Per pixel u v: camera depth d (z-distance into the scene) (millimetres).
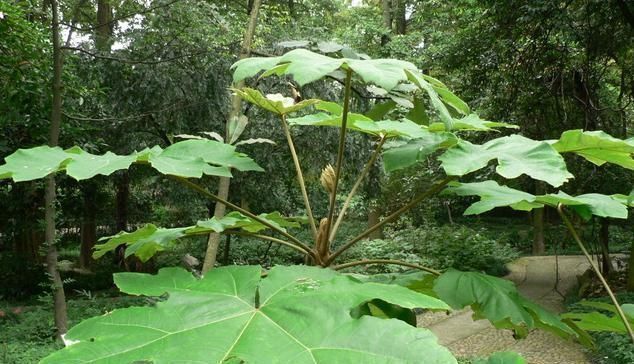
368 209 16328
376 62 1391
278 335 892
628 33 10125
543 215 19328
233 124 2342
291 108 1933
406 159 1725
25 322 7465
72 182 11719
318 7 16344
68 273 12914
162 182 11383
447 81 13141
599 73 11414
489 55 10836
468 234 15539
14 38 5898
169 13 8227
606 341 7156
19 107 6152
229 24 8875
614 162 1701
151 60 8711
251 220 1951
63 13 8117
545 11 9289
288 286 1142
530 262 16359
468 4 11688
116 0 8641
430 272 1767
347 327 879
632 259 10758
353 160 9898
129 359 833
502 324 1881
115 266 13695
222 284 1159
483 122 1794
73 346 872
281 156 9922
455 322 9727
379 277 1858
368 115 2559
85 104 9234
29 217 10875
